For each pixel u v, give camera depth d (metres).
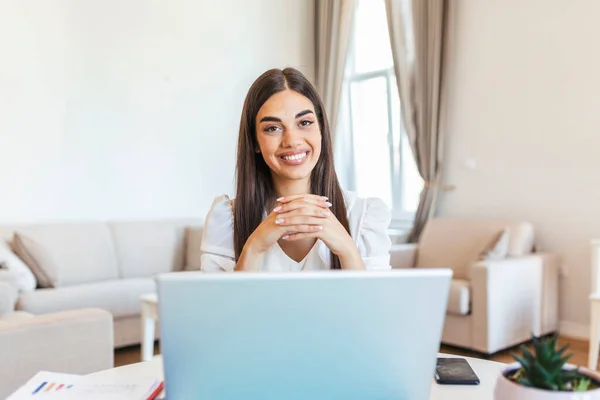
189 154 4.65
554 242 3.69
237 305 0.61
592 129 3.49
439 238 3.82
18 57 3.79
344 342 0.65
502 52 3.95
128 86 4.30
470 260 3.51
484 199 4.07
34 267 3.41
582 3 3.53
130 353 3.43
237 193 1.09
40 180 3.89
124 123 4.29
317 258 1.04
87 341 1.74
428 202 4.30
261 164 1.09
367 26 4.99
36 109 3.87
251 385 0.65
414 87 4.40
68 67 4.01
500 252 3.38
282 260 1.04
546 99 3.72
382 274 0.63
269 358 0.64
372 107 4.98
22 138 3.81
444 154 4.32
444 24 4.22
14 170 3.78
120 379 0.96
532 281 3.37
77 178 4.06
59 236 3.63
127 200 4.32
